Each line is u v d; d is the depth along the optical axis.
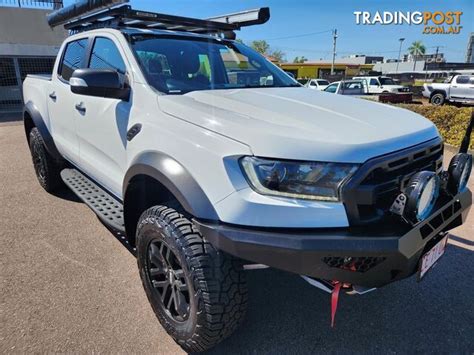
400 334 2.45
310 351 2.30
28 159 6.96
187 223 2.07
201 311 1.99
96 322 2.49
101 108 2.95
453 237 3.76
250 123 1.97
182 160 2.06
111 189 3.15
